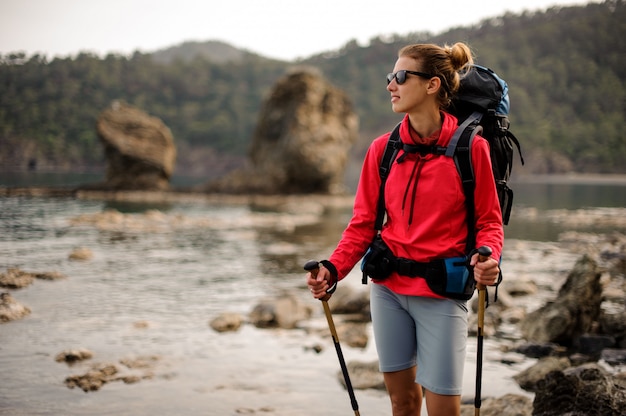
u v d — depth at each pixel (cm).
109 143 3459
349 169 10469
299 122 3681
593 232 1800
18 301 730
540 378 499
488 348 606
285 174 3669
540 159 9644
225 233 1673
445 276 285
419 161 292
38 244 1288
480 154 284
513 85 12256
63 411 431
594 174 9356
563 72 12519
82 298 796
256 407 449
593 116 11069
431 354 290
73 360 541
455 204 287
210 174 10419
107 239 1433
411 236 293
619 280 961
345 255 309
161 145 3553
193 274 1023
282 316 713
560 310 633
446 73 291
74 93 8806
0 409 429
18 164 5953
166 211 2372
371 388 492
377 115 14400
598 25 13675
